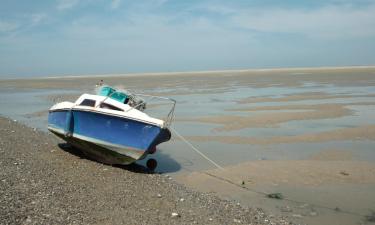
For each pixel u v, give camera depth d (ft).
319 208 31.68
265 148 52.54
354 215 30.27
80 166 40.09
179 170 42.57
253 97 117.70
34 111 91.71
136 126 39.93
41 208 25.57
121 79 287.48
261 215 29.45
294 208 31.71
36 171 35.22
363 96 112.68
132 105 45.11
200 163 45.29
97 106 42.22
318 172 41.45
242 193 35.22
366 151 50.26
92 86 188.03
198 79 249.96
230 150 51.49
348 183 37.93
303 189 36.35
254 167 43.37
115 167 41.91
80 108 42.45
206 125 69.97
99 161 43.50
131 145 40.50
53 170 36.73
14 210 24.23
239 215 28.91
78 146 44.70
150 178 37.91
